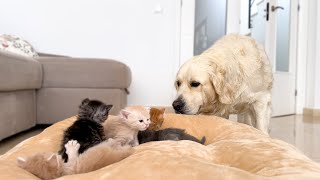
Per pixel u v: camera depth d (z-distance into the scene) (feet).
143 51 12.90
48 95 9.00
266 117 6.65
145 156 2.79
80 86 9.05
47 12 12.62
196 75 6.07
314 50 14.06
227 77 6.11
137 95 13.00
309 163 2.83
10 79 6.48
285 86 13.76
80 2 12.64
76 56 12.82
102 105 4.12
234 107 6.55
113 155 3.04
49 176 2.98
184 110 6.01
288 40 14.23
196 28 13.35
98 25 12.75
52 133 4.51
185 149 3.44
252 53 6.46
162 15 12.83
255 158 3.06
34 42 12.69
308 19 14.47
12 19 12.58
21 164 3.05
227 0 13.46
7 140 7.18
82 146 3.69
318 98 13.92
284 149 3.26
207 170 2.31
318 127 9.87
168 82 13.01
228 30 13.55
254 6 14.47
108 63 9.16
